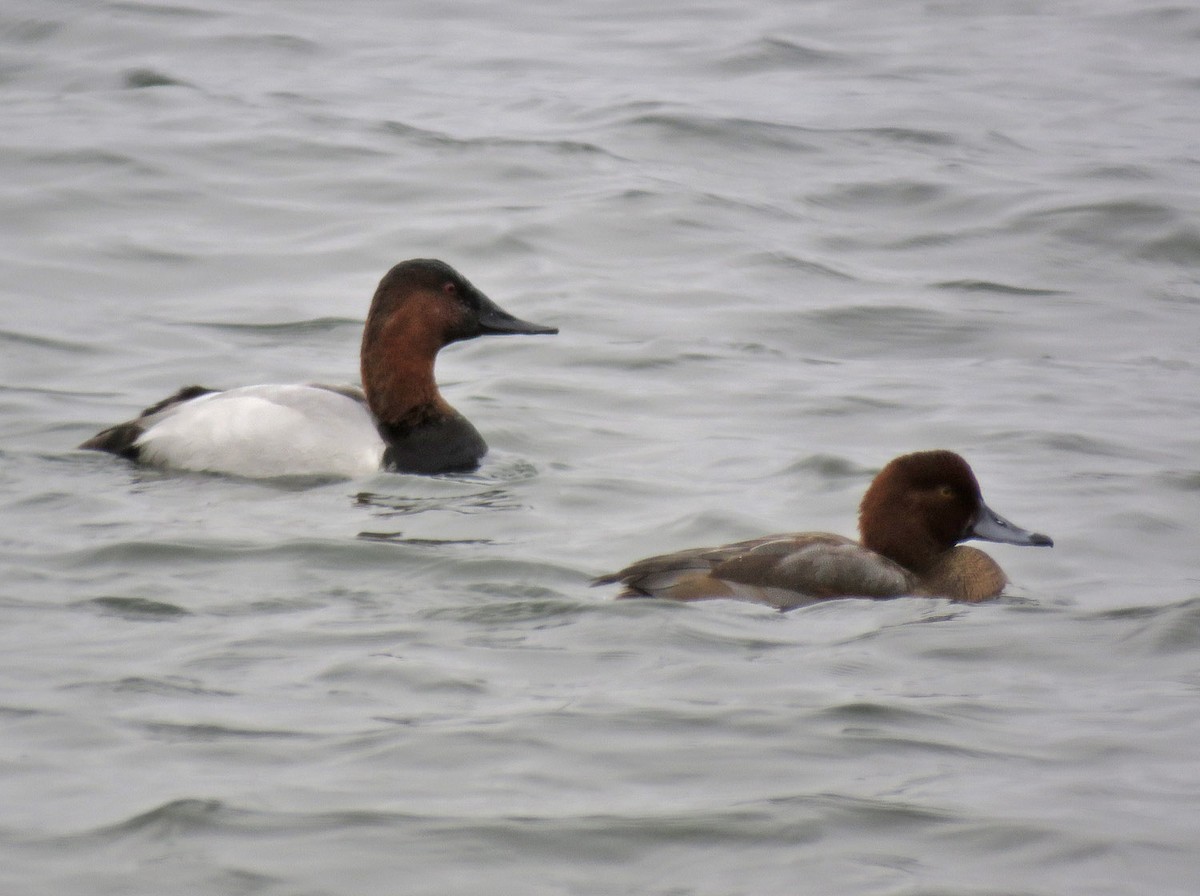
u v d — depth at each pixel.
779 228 20.94
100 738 8.27
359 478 13.55
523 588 10.66
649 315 18.12
